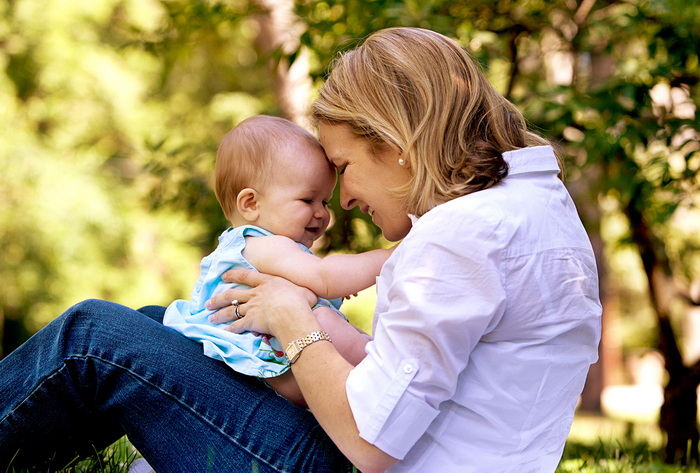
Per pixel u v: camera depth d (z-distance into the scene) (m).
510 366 2.15
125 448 3.37
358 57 2.48
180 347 2.48
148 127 14.25
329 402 2.16
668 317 6.40
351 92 2.42
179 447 2.39
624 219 7.25
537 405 2.20
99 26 14.22
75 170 13.38
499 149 2.37
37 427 2.52
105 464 3.02
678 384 6.22
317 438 2.38
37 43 13.52
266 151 2.81
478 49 5.46
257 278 2.62
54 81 13.56
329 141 2.51
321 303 2.67
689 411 6.18
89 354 2.43
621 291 15.98
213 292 2.75
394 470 2.20
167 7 6.53
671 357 6.34
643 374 18.89
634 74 5.27
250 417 2.38
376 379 2.10
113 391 2.45
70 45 13.67
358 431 2.11
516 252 2.13
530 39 6.60
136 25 7.19
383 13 5.11
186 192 6.80
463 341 2.08
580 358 2.28
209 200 6.67
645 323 16.70
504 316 2.13
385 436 2.08
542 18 6.26
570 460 4.42
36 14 13.55
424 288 2.09
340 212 5.79
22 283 13.38
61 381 2.45
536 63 7.52
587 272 2.27
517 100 5.47
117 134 14.23
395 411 2.07
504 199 2.20
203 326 2.59
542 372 2.18
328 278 2.59
